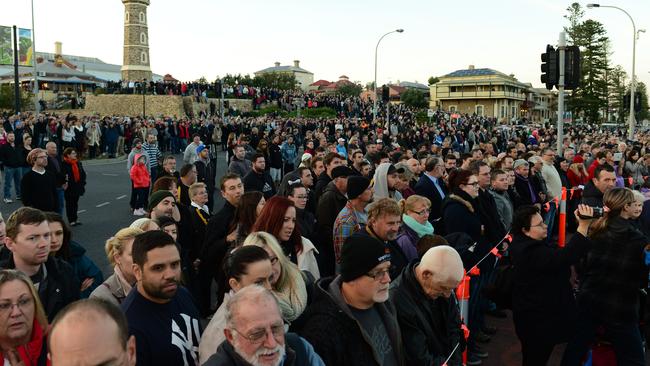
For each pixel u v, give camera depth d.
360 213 5.53
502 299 4.70
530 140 28.45
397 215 4.57
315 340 2.87
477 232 5.97
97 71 113.06
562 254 4.27
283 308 3.37
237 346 2.38
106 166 24.28
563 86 10.80
